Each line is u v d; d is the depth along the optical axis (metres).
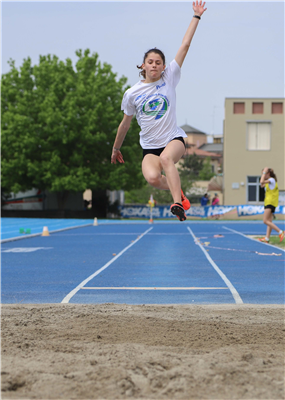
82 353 4.16
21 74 55.88
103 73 56.94
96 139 51.34
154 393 3.31
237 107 53.19
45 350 4.24
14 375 3.56
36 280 10.83
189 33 5.64
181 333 5.02
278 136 52.91
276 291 9.27
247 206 50.47
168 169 5.04
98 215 56.22
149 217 54.31
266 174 19.44
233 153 53.16
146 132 5.60
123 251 17.48
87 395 3.28
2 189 57.12
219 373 3.56
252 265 13.30
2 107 56.00
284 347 4.44
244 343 4.61
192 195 73.94
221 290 9.40
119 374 3.55
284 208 50.47
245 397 3.23
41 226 35.97
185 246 19.36
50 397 3.24
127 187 55.66
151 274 11.67
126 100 5.63
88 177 51.44
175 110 5.62
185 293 9.09
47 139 52.22
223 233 28.16
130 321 5.68
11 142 52.34
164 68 5.62
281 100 52.94
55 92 53.84
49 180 50.28
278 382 3.46
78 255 16.25
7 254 16.66
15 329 5.20
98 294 9.02
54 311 6.54
